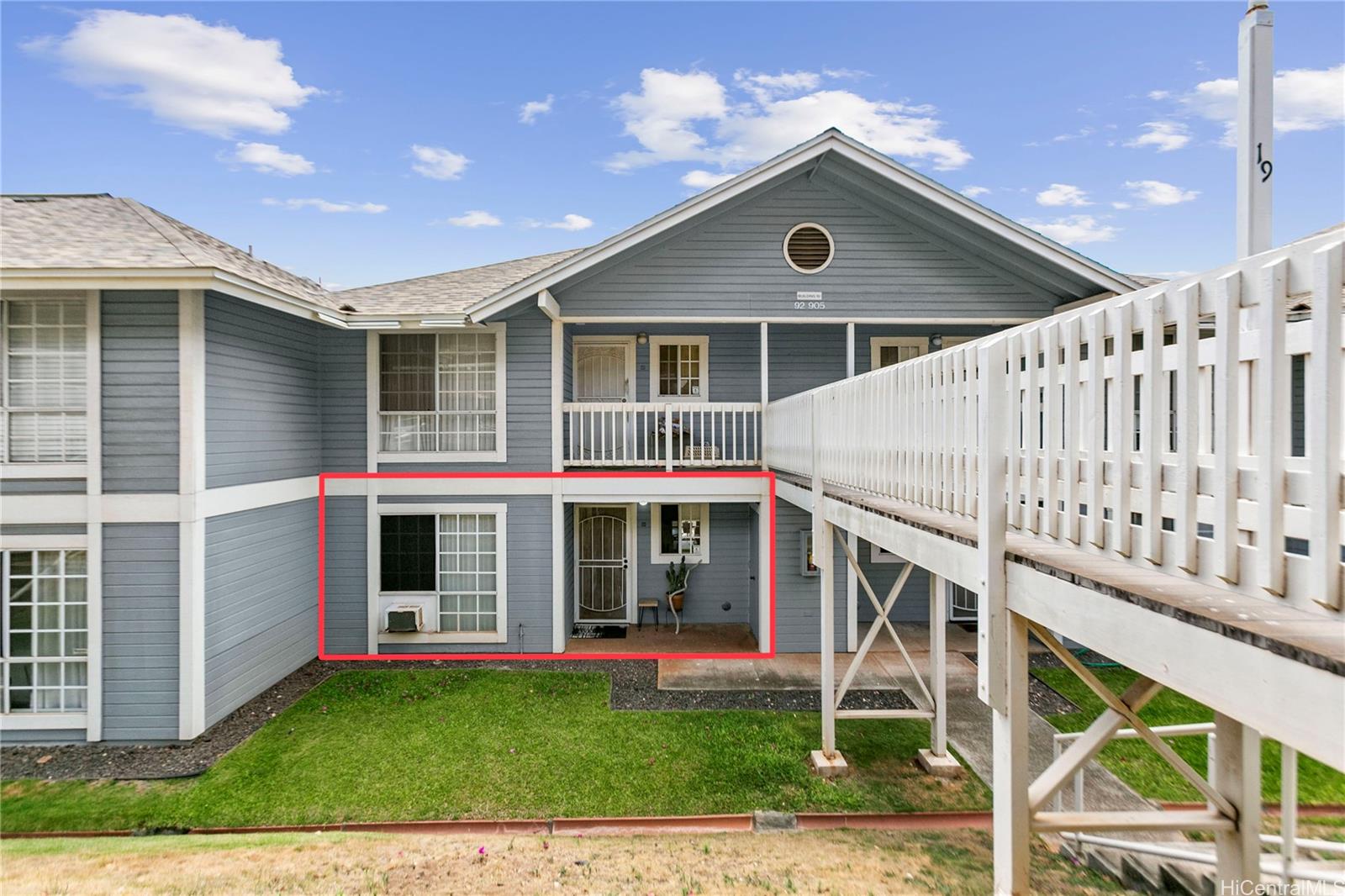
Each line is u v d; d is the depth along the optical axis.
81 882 4.64
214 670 7.71
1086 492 2.34
